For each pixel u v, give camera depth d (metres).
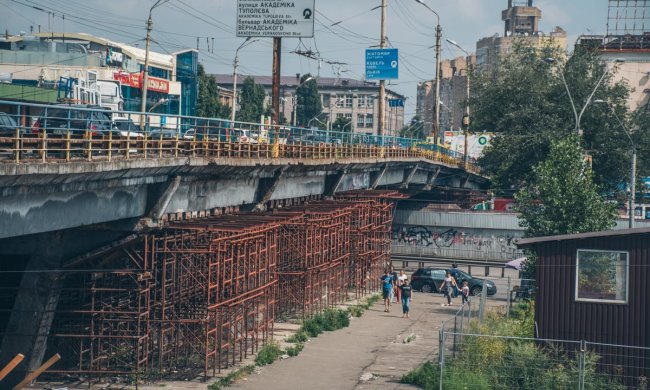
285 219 38.91
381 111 72.00
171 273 34.69
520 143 76.12
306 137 51.50
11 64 72.44
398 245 79.44
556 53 81.62
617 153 73.50
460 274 57.03
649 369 26.17
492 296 55.72
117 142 28.02
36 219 23.95
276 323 40.47
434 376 26.64
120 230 30.34
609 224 40.28
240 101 141.38
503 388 25.38
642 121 76.81
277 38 53.56
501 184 80.56
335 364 32.50
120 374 29.05
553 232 40.28
